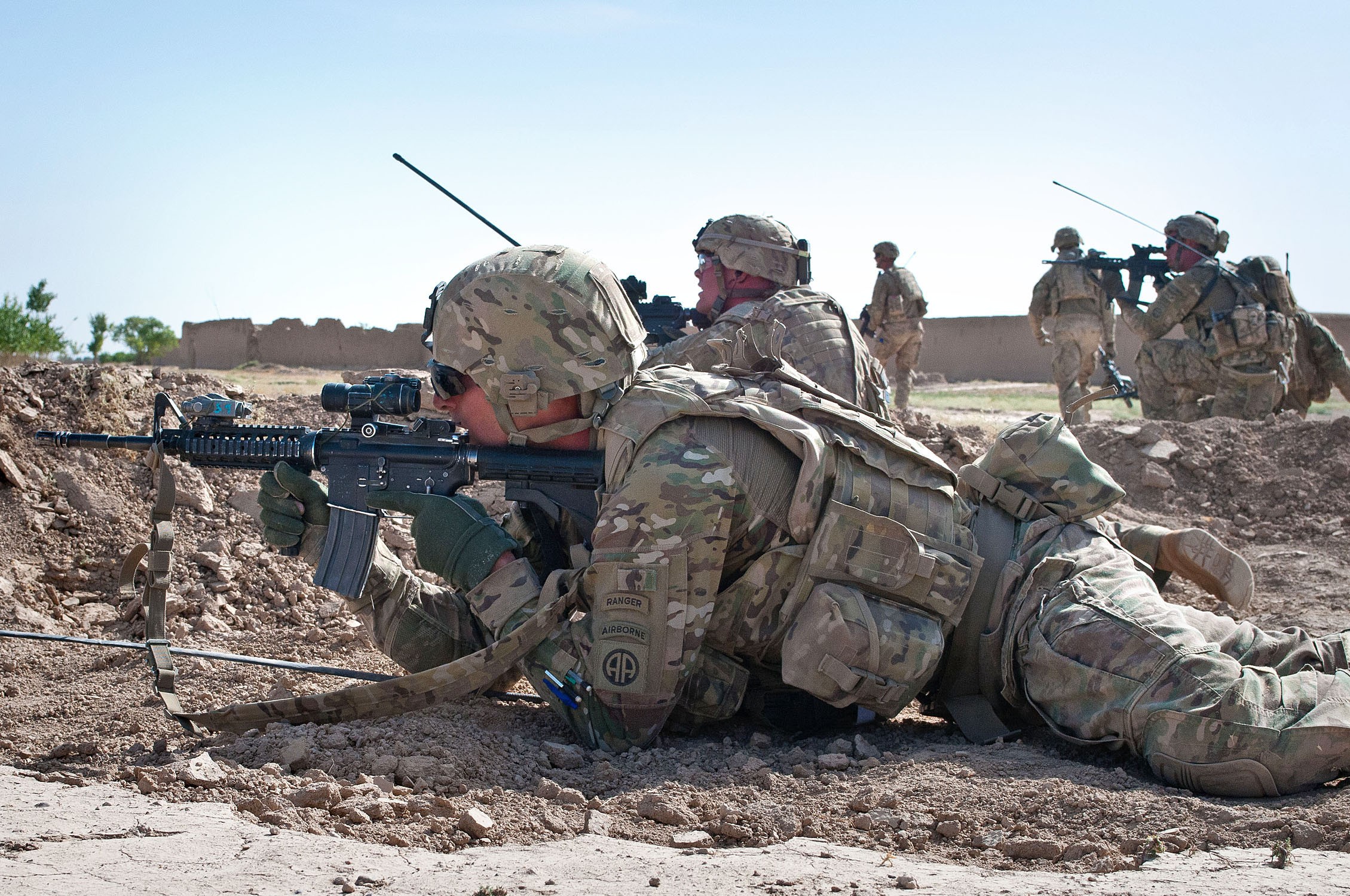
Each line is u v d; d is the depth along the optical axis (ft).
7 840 9.26
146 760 12.43
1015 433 14.65
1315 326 42.01
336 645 18.52
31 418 23.21
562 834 10.78
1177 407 42.19
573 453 14.05
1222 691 11.91
